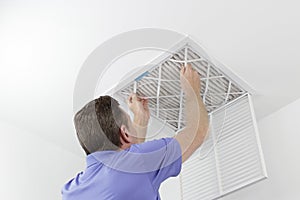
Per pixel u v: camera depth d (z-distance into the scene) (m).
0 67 1.98
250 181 1.79
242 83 1.93
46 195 2.24
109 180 1.34
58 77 2.00
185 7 1.67
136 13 1.71
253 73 1.90
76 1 1.69
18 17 1.78
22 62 1.95
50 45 1.87
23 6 1.74
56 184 2.31
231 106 2.01
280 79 1.93
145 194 1.35
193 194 1.98
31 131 2.33
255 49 1.81
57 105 2.14
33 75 2.00
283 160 1.95
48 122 2.25
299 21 1.70
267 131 2.08
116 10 1.71
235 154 1.92
